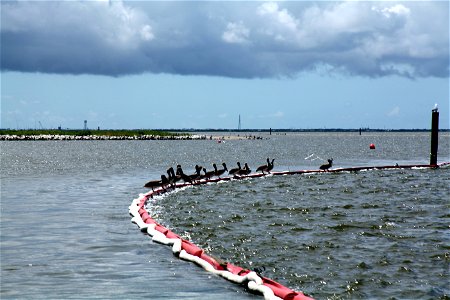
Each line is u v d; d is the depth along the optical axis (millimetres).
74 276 18250
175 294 16484
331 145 175375
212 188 45000
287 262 20469
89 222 27984
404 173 58812
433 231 26000
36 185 47438
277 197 38938
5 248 21938
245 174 53188
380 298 16547
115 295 16328
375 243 23453
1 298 16000
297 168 70562
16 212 31156
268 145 174250
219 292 16719
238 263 20406
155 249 22094
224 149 140375
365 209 32938
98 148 144500
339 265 20000
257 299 16109
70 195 39625
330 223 28094
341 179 52156
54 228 26250
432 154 67188
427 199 37438
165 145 169500
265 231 26109
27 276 18188
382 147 156875
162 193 41500
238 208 33656
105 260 20312
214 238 24719
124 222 28078
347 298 16562
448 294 16891
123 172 63906
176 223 28672
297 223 28188
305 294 16906
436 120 66250
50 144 172875
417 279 18359
